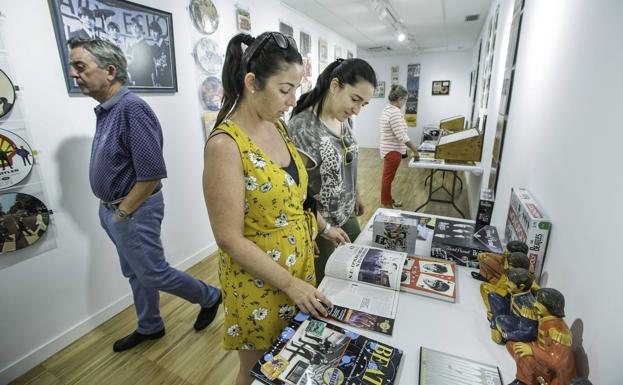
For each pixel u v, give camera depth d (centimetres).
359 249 107
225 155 75
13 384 149
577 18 80
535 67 119
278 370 65
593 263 61
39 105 149
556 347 56
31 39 143
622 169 54
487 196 121
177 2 213
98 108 136
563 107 86
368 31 514
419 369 66
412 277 95
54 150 156
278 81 76
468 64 732
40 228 154
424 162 305
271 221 84
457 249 106
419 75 780
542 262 89
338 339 73
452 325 79
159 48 202
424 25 479
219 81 254
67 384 149
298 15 395
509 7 192
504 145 172
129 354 165
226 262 90
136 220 142
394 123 326
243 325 93
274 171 83
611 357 53
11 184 143
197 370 155
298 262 93
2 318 147
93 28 164
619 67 58
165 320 188
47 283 161
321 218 118
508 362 68
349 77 118
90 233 176
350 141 137
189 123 233
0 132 137
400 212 145
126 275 162
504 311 74
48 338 163
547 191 93
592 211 64
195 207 248
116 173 136
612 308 53
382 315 82
